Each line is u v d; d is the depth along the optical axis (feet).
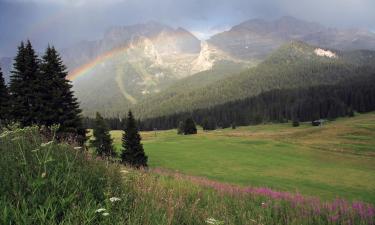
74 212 15.64
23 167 19.71
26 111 150.00
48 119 151.23
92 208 16.74
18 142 23.18
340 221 30.60
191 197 31.53
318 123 635.25
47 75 161.17
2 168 19.36
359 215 32.68
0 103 166.71
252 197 39.78
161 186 27.61
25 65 156.66
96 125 155.74
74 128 154.40
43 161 19.31
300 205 35.04
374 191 131.44
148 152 245.24
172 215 18.99
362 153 253.24
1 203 15.37
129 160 157.17
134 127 164.76
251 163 208.03
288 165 203.62
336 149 266.36
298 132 361.51
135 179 25.75
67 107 160.66
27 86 155.43
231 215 26.03
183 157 225.76
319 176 169.37
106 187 20.03
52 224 14.61
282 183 147.64
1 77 172.45
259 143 294.05
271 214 30.91
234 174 172.04
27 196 16.78
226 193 39.60
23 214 14.62
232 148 268.00
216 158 223.71
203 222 21.42
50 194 16.90
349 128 350.43
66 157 21.38
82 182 19.45
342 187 140.56
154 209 19.77
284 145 283.79
